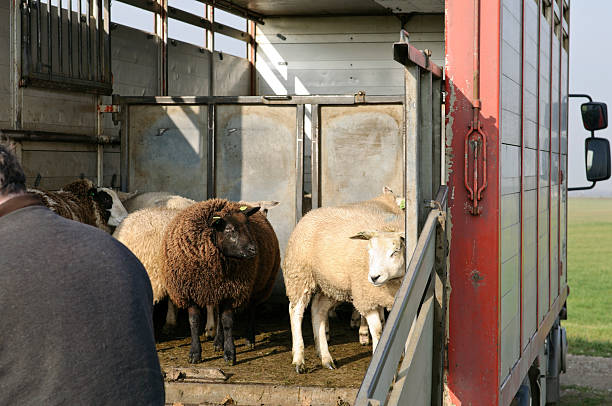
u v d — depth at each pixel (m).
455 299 3.52
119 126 7.56
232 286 5.16
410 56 3.17
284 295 7.32
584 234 40.50
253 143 7.08
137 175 7.29
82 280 1.73
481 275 3.48
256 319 7.05
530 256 4.68
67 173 6.57
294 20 9.78
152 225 5.59
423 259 2.97
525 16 4.30
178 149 7.21
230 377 4.80
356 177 6.87
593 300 18.00
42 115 6.21
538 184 5.00
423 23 9.43
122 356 1.73
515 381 4.00
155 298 5.64
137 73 7.75
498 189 3.46
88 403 1.65
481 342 3.48
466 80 3.49
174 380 4.48
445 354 3.53
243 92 9.83
